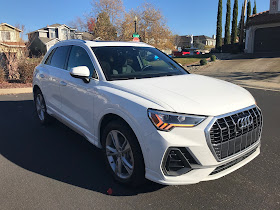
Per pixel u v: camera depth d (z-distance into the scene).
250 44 23.61
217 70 17.16
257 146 2.92
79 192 2.81
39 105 5.35
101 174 3.23
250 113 2.69
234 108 2.56
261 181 3.03
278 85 11.16
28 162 3.57
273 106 7.17
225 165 2.52
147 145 2.42
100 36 42.53
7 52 12.73
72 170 3.33
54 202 2.62
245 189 2.86
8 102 7.86
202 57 26.08
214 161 2.38
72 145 4.21
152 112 2.39
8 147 4.13
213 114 2.39
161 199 2.67
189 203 2.60
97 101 3.08
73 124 3.81
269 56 19.91
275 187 2.90
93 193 2.79
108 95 2.88
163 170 2.38
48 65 4.82
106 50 3.62
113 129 2.85
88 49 3.58
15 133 4.82
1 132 4.88
